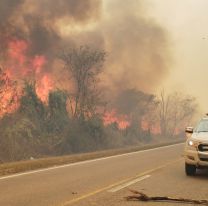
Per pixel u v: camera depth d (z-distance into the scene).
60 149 38.75
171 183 11.38
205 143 12.37
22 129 34.84
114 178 12.48
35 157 32.94
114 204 8.38
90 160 19.20
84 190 10.16
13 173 13.97
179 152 24.17
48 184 11.23
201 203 8.56
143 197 9.10
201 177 12.67
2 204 8.38
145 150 26.41
